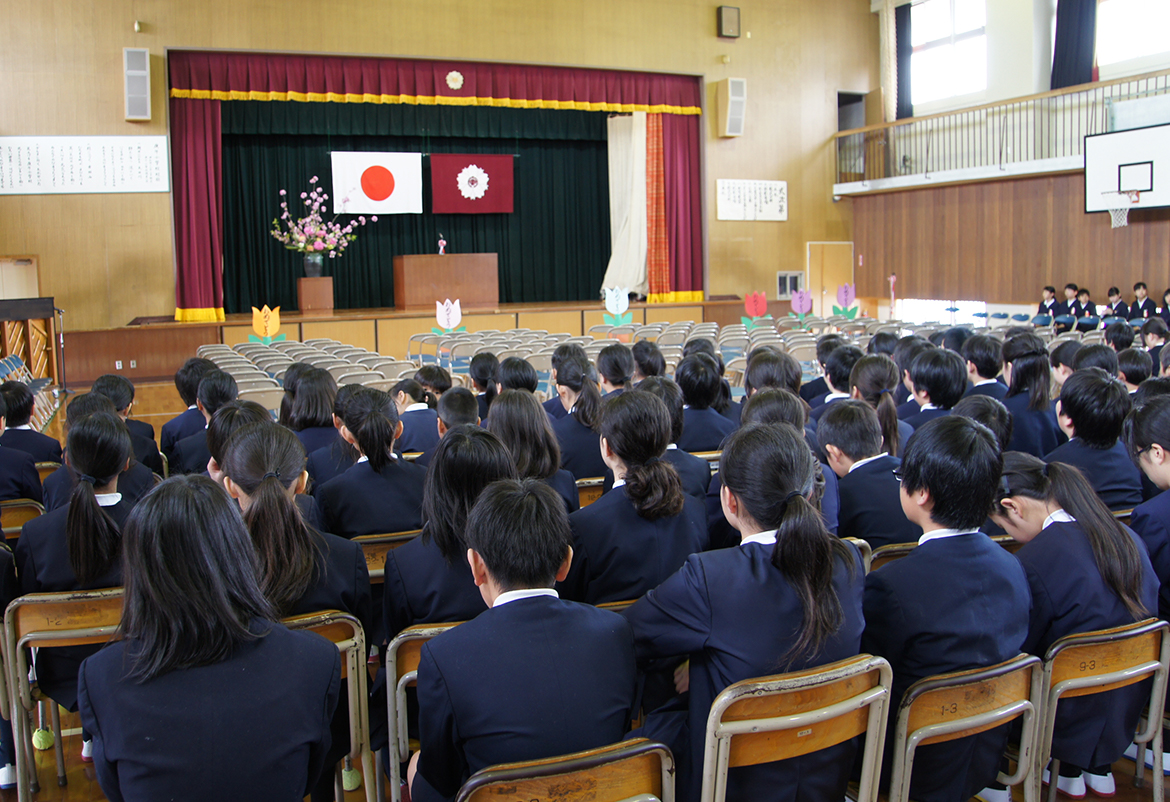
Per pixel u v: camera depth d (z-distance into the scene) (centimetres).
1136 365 397
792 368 402
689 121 1464
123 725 138
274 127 1284
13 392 395
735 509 184
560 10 1335
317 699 150
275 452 206
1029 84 1334
